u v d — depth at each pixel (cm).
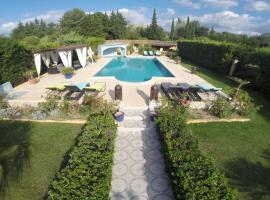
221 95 1391
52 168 747
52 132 978
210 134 968
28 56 1970
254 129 1019
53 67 2220
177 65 2892
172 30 9344
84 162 609
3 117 1098
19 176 709
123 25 8312
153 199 631
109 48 4075
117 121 1032
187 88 1388
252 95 1562
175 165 609
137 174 733
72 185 514
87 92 1445
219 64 2334
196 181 532
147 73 2580
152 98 1257
